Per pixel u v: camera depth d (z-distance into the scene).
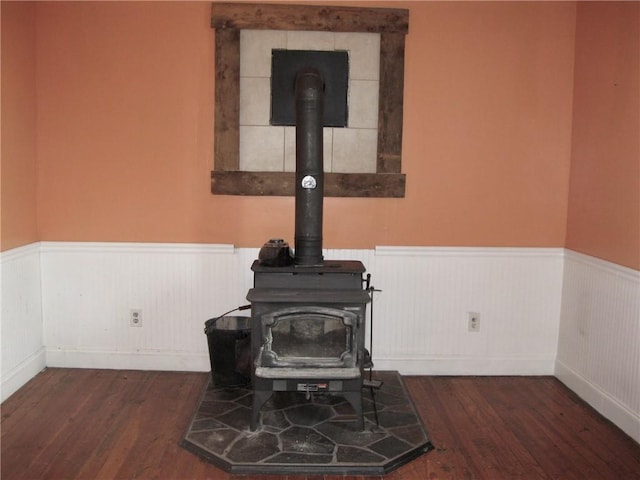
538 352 3.85
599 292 3.35
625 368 3.07
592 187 3.47
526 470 2.69
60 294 3.78
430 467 2.71
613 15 3.26
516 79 3.73
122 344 3.81
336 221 3.78
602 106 3.37
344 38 3.71
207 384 3.57
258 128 3.74
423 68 3.71
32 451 2.79
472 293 3.80
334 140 3.76
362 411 2.96
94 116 3.70
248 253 3.76
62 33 3.65
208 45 3.68
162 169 3.74
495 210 3.78
